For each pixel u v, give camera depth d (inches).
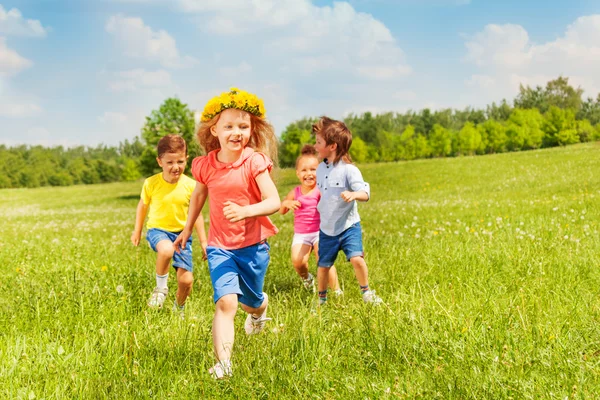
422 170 1306.6
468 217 425.1
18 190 2396.7
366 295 198.7
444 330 145.8
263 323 160.9
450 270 229.3
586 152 1230.9
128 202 1429.6
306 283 232.4
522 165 1107.3
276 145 154.6
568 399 107.0
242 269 146.3
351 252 202.4
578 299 172.2
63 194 1966.0
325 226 207.9
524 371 119.6
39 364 137.1
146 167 1665.8
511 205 478.9
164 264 199.5
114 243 381.1
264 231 148.3
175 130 1620.3
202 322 172.2
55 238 438.0
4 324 174.7
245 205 144.8
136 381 125.6
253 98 142.6
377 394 113.4
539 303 169.8
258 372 127.6
